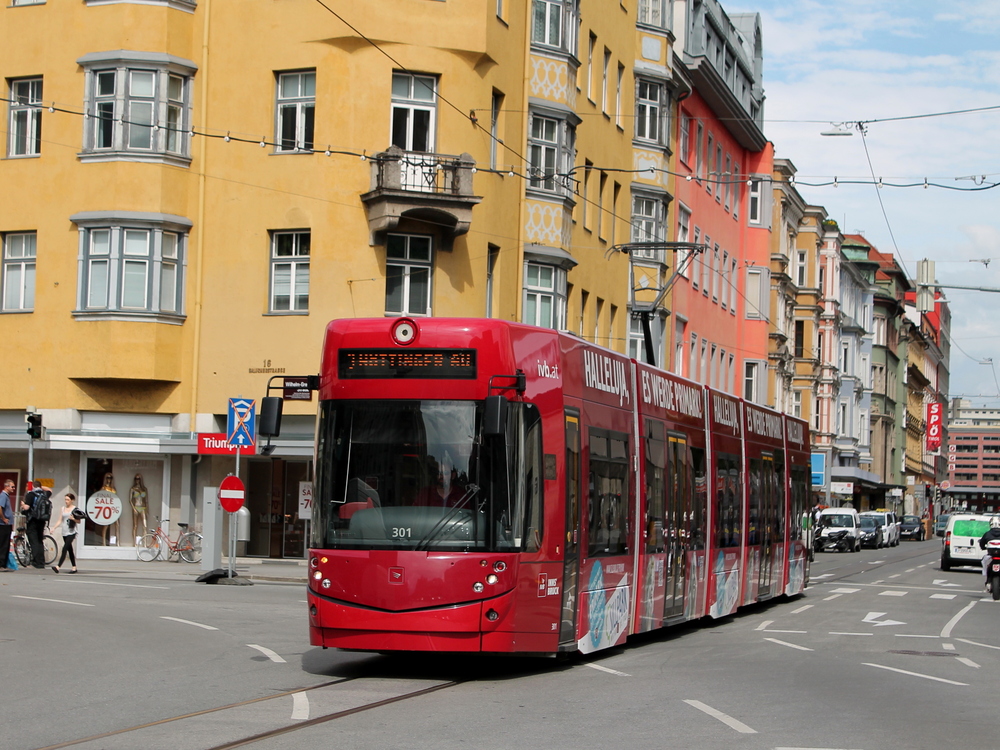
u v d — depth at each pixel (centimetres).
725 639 1909
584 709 1155
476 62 3309
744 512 2369
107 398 3291
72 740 959
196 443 3250
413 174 3172
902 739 1034
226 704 1143
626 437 1684
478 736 998
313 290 3200
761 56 6681
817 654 1702
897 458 11725
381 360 1353
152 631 1728
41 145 3347
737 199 6319
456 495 1316
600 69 4178
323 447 1354
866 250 10325
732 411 2312
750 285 6462
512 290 3528
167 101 3275
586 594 1498
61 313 3294
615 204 4428
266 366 3231
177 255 3288
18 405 3334
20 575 2733
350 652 1573
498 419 1274
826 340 8362
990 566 2975
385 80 3209
